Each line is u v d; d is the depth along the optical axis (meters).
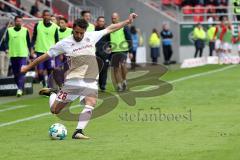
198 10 102.19
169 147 28.80
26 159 26.83
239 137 30.89
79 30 32.06
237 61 90.69
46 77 53.25
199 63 87.06
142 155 27.16
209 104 43.91
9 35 51.97
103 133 33.09
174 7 102.75
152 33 90.62
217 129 33.38
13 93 52.91
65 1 84.81
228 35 92.38
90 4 96.31
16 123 37.28
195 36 93.06
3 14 65.31
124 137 31.73
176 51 98.56
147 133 32.78
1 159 26.91
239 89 52.66
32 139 31.73
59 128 31.45
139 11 98.06
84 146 29.47
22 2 80.81
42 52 53.00
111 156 27.08
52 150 28.62
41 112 41.78
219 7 100.00
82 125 31.66
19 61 51.97
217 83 58.12
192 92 50.84
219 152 27.42
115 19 52.41
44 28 53.00
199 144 29.33
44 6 81.44
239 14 97.12
